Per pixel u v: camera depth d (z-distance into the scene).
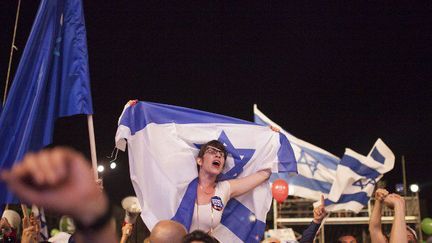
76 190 0.77
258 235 4.56
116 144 4.55
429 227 8.59
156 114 4.61
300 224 9.38
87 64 4.63
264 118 8.24
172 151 4.49
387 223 8.98
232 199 4.60
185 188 4.38
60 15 4.67
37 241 4.02
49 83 4.54
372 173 7.07
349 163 7.08
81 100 4.53
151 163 4.45
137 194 4.41
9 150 4.30
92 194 0.81
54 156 0.76
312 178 8.02
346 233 9.77
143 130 4.54
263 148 4.74
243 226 4.55
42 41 4.56
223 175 4.62
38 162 0.75
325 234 9.80
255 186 4.61
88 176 0.78
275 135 4.79
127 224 4.33
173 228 3.06
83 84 4.57
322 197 4.56
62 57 4.62
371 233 3.99
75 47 4.64
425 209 11.69
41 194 0.75
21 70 4.45
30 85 4.46
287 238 6.45
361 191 7.05
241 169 4.66
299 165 8.05
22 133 4.35
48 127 4.43
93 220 0.83
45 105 4.49
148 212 4.32
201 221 4.31
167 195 4.34
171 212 4.30
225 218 4.55
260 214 4.60
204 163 4.39
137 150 4.50
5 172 0.74
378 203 4.00
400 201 3.68
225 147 4.55
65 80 4.58
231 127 4.72
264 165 4.71
